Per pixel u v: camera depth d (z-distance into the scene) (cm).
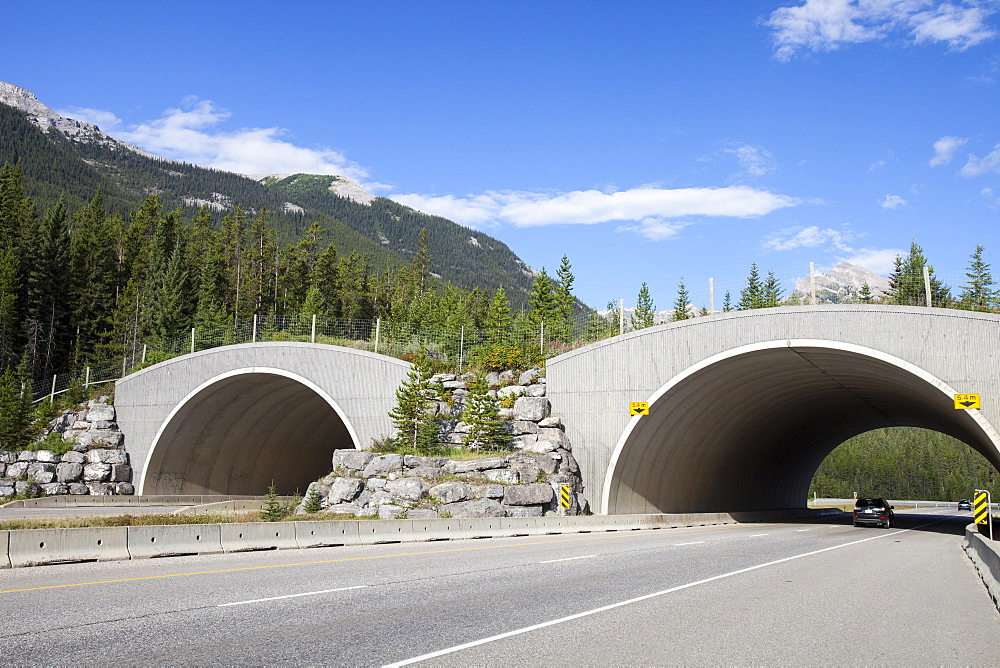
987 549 1636
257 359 4366
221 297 10625
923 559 2034
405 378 3931
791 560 1872
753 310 3228
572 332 4275
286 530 2012
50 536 1535
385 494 3238
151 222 11825
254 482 5450
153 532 1725
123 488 4688
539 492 3244
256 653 766
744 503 5356
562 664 741
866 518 4159
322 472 6075
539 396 3688
